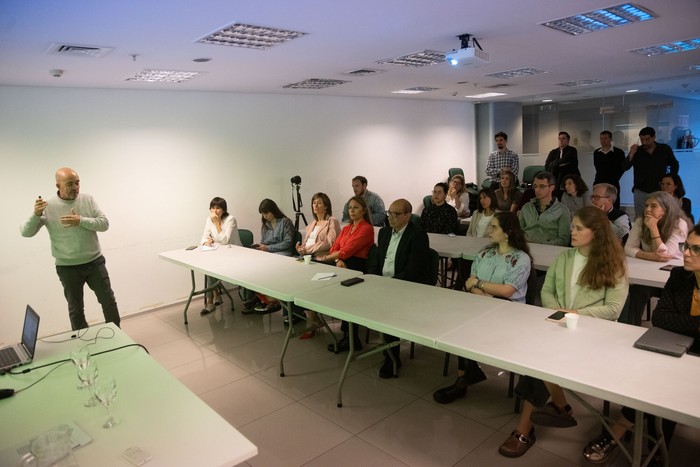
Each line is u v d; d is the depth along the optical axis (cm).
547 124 916
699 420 141
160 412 176
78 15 234
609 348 193
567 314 217
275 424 287
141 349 240
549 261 353
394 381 334
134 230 504
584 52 443
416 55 413
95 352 238
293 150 638
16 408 185
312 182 666
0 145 421
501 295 276
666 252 323
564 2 274
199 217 552
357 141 723
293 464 248
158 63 371
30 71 363
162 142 518
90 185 474
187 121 535
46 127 444
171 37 294
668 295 213
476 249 414
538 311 243
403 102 795
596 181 636
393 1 252
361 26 300
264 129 604
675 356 183
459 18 296
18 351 240
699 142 820
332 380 340
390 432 272
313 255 459
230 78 466
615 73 609
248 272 366
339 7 256
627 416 229
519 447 244
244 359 384
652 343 191
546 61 485
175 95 523
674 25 344
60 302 459
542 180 420
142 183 506
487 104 952
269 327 456
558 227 423
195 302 548
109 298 408
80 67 363
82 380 194
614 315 235
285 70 441
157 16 247
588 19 322
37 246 443
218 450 151
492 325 226
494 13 290
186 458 147
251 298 505
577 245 242
